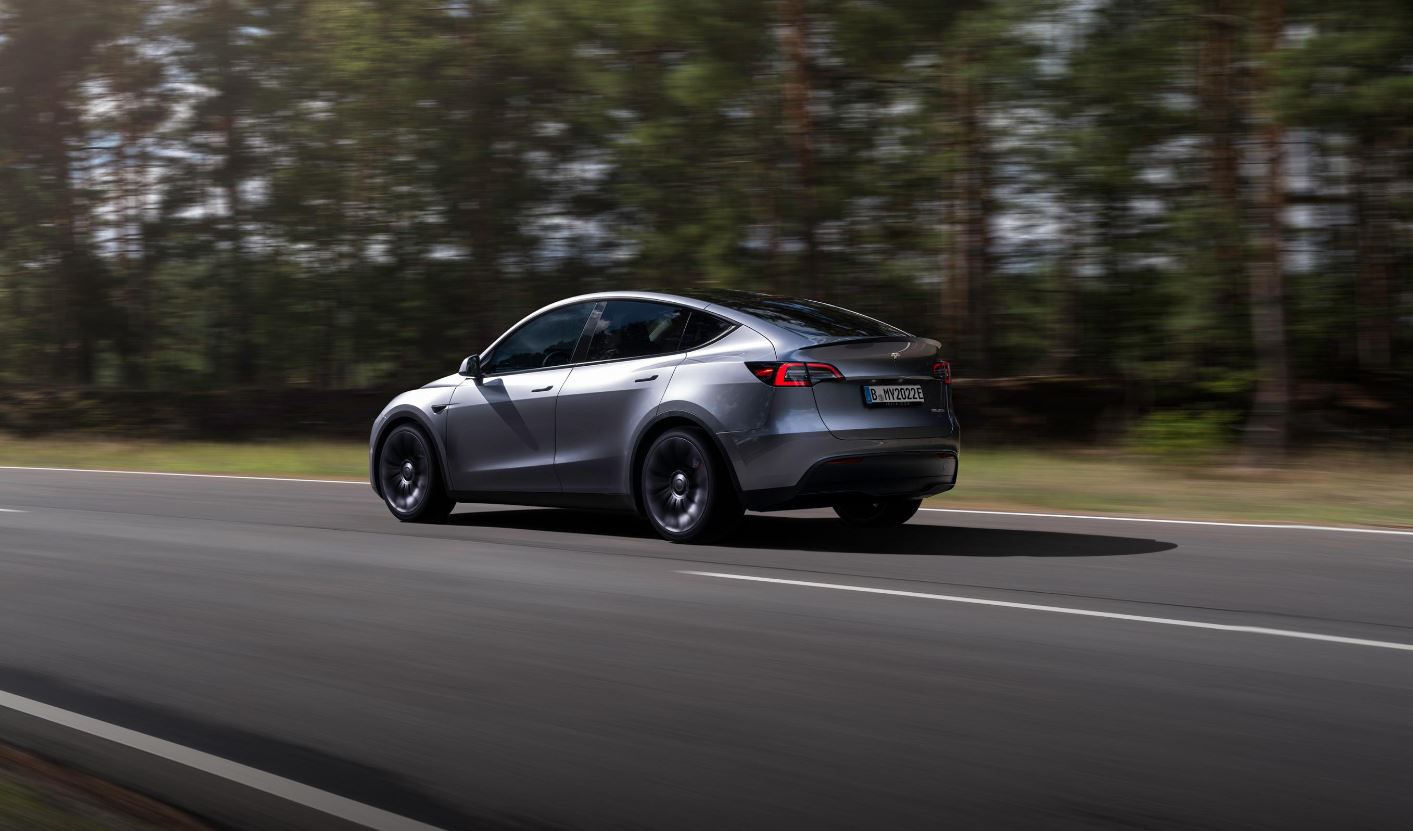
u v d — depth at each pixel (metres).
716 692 4.23
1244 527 8.57
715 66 17.06
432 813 3.17
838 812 3.14
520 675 4.49
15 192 27.03
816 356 7.22
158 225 26.72
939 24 16.41
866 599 5.84
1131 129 16.98
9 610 5.86
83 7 25.80
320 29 24.81
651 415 7.65
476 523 8.98
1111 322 19.45
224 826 3.09
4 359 28.75
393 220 25.03
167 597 6.11
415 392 9.14
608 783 3.37
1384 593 6.01
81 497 11.63
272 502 10.95
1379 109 13.48
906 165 18.30
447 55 23.05
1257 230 14.45
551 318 8.50
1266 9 13.95
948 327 20.28
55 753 3.70
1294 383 19.02
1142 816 3.09
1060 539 7.93
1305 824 3.03
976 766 3.46
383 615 5.58
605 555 7.25
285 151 25.81
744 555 7.21
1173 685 4.29
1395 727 3.79
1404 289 18.38
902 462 7.35
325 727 3.90
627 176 20.19
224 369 27.61
